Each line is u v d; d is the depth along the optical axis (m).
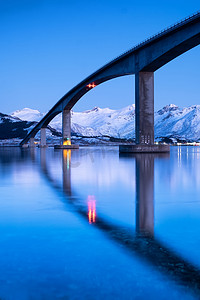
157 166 23.17
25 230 6.01
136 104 50.62
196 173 17.58
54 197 9.95
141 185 12.73
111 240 5.34
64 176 16.47
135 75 51.06
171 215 7.33
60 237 5.52
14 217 7.16
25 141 177.62
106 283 3.75
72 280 3.83
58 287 3.67
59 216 7.25
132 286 3.69
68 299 3.43
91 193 10.75
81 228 6.15
